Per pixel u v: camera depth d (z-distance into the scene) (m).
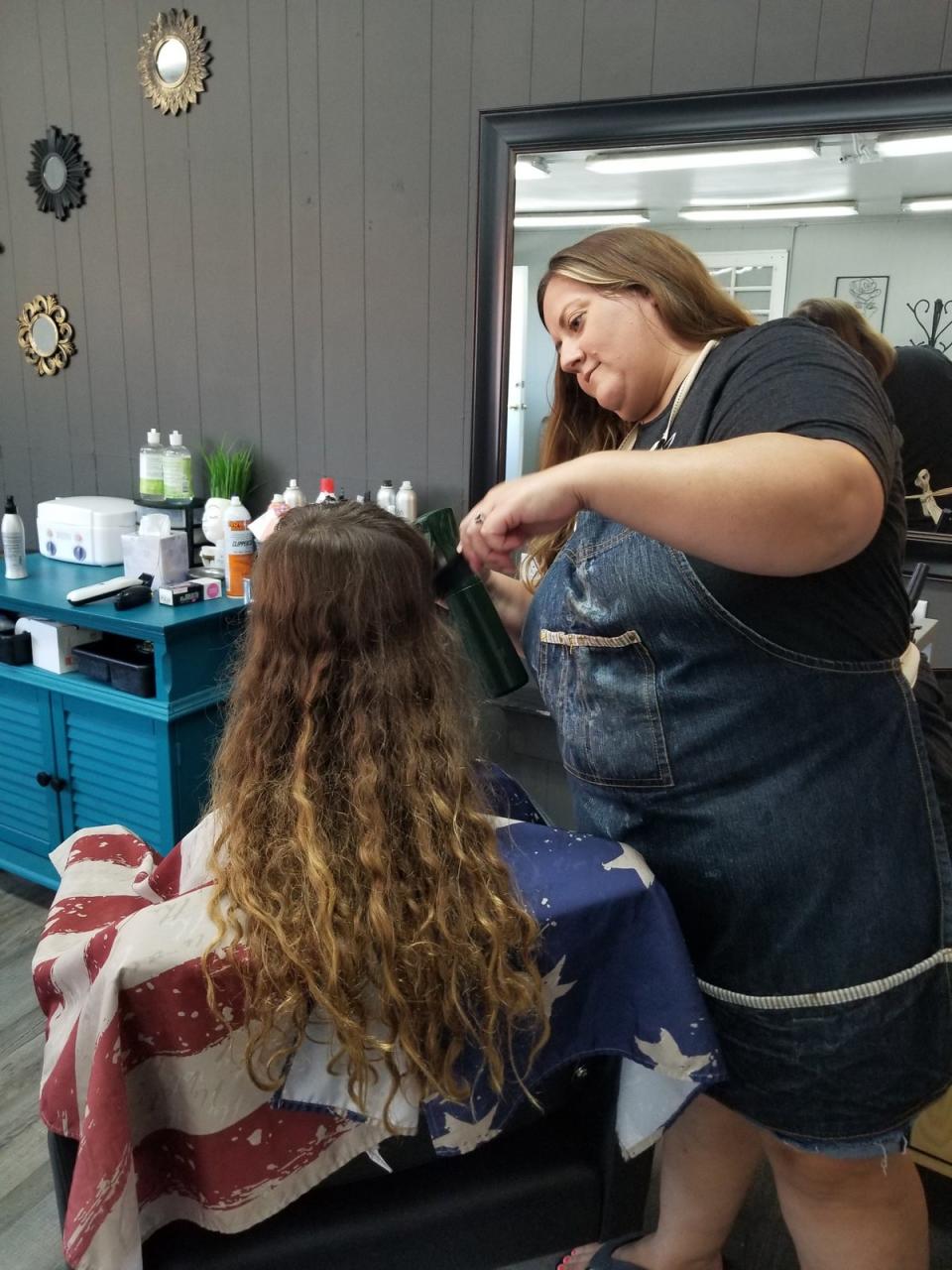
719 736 0.86
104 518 2.26
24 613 2.07
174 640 1.84
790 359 0.77
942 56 1.56
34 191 2.55
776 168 1.69
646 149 1.78
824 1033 0.87
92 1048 0.72
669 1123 0.84
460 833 0.76
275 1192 0.78
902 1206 0.96
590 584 0.93
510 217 1.92
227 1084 0.73
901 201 1.62
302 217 2.18
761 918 0.88
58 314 2.58
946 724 0.97
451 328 2.05
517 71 1.88
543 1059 0.81
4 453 2.82
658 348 0.96
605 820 0.98
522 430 2.01
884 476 0.70
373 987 0.72
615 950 0.80
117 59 2.33
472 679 1.10
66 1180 0.80
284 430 2.32
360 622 0.78
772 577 0.80
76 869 1.04
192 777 1.94
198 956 0.69
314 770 0.77
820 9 1.62
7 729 2.15
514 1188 0.85
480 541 0.78
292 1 2.07
